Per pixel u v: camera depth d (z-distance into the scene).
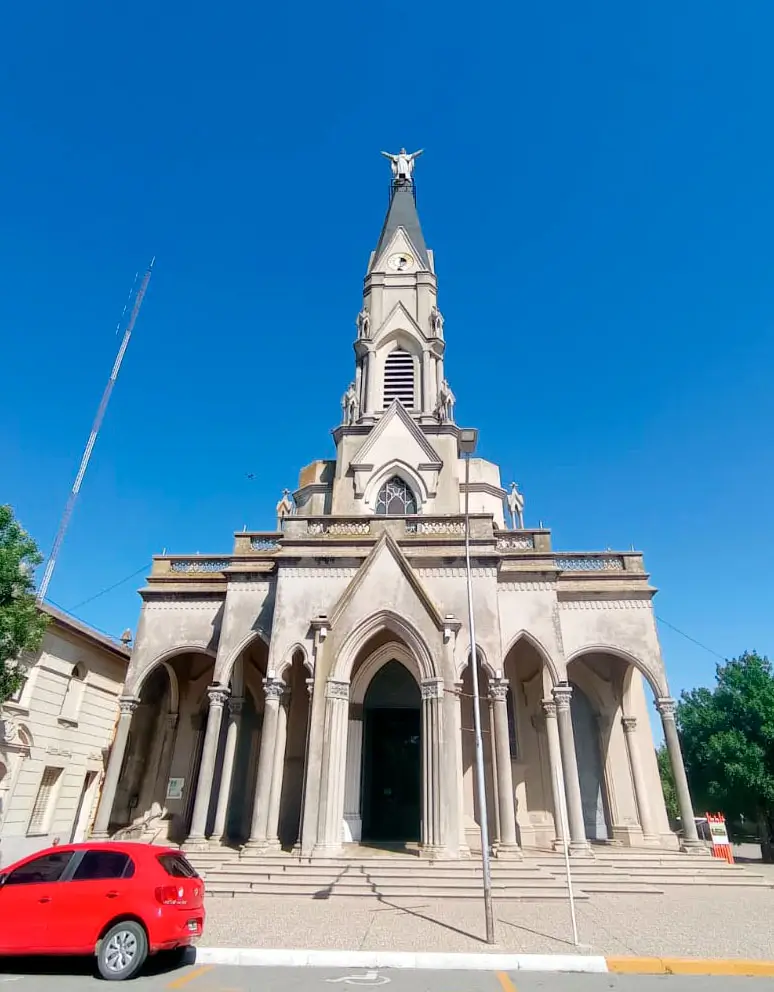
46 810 25.25
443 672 20.36
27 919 9.85
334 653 20.94
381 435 32.38
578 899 16.70
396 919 13.98
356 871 17.67
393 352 38.00
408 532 24.31
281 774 21.59
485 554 23.14
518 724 25.98
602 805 26.33
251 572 25.05
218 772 26.86
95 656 28.67
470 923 13.59
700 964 10.59
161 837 25.28
